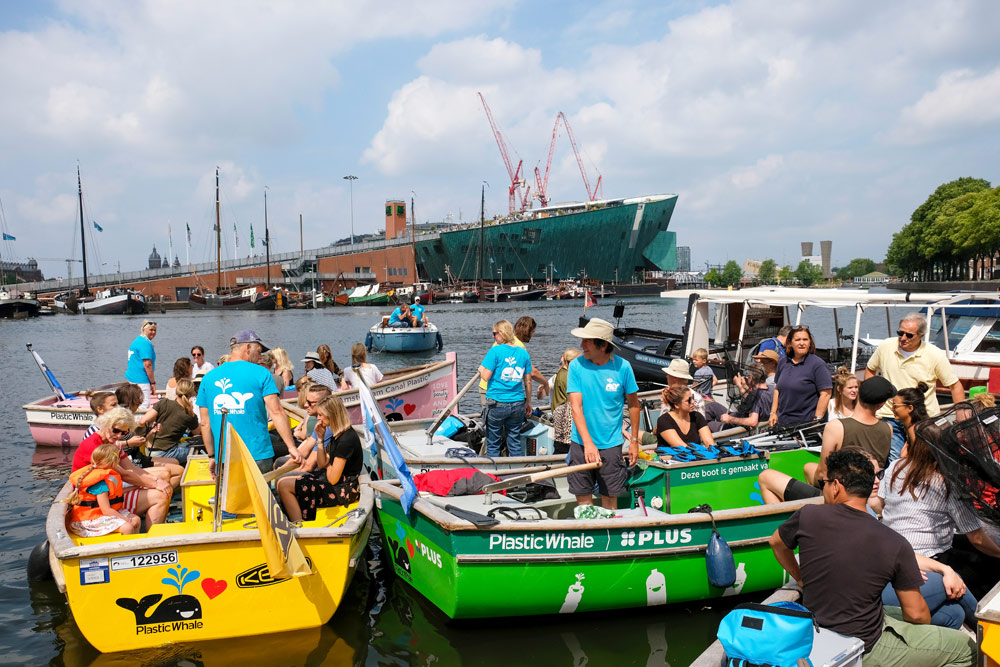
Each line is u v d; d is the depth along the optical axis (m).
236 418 6.14
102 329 53.12
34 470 10.70
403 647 5.14
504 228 132.62
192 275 106.69
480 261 110.38
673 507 5.89
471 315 66.00
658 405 10.07
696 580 5.52
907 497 4.51
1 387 20.97
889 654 3.65
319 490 6.19
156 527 5.46
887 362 7.12
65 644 5.24
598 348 5.69
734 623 3.63
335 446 6.25
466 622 5.51
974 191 72.12
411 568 5.98
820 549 3.74
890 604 4.28
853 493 3.72
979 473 4.24
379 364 27.52
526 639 5.26
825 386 6.98
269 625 5.29
